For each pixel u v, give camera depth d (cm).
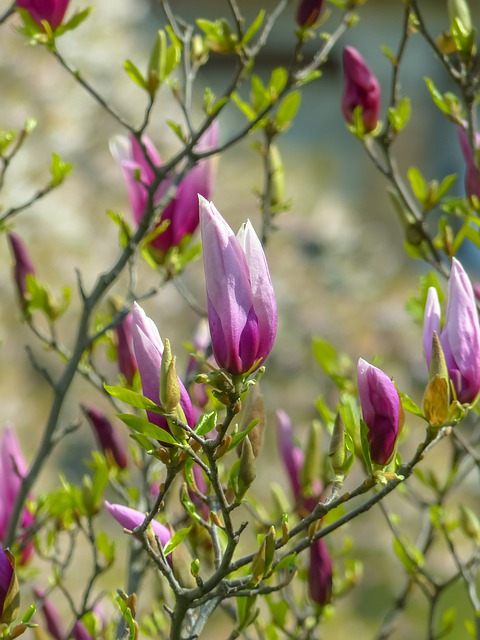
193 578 126
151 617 156
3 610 120
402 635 371
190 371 156
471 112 150
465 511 160
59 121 462
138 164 158
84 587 345
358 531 419
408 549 165
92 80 479
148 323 117
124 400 117
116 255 474
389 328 552
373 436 120
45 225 448
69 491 152
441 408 118
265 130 166
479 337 121
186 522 150
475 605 155
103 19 489
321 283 581
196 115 502
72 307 454
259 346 116
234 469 119
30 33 153
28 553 158
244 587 120
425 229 157
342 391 165
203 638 358
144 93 491
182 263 159
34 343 452
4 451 155
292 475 154
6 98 452
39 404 451
